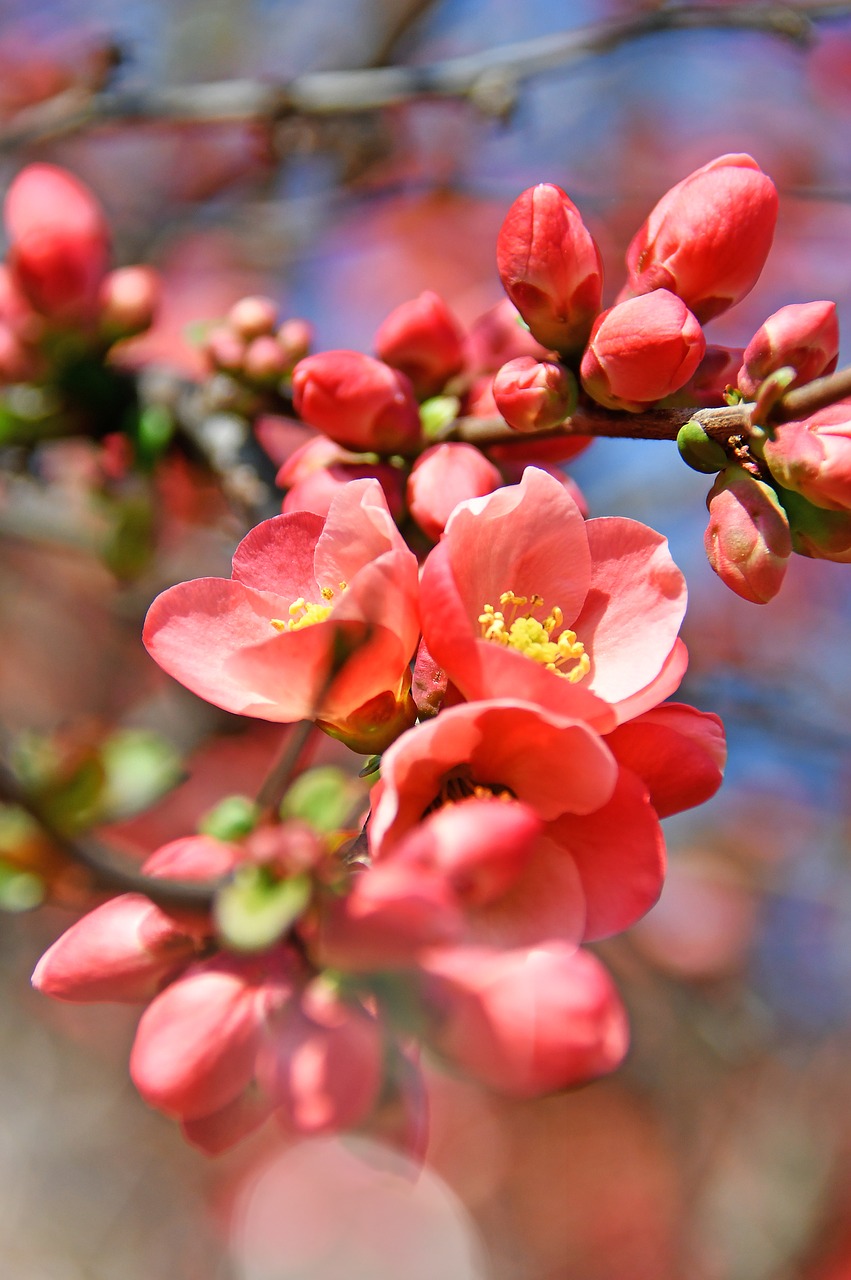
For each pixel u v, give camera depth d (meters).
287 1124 0.24
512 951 0.25
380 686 0.26
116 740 0.29
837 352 0.27
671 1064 0.73
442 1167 0.82
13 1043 0.82
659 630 0.27
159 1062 0.24
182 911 0.24
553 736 0.25
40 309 0.36
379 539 0.27
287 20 0.74
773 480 0.27
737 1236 0.69
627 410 0.27
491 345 0.31
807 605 0.78
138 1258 0.77
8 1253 0.75
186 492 0.41
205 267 0.70
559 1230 0.81
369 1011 0.24
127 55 0.47
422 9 0.67
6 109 0.72
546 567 0.27
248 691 0.27
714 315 0.28
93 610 0.72
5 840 0.27
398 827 0.26
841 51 0.75
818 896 0.75
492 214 0.72
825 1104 0.72
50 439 0.37
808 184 0.75
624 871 0.26
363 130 0.56
